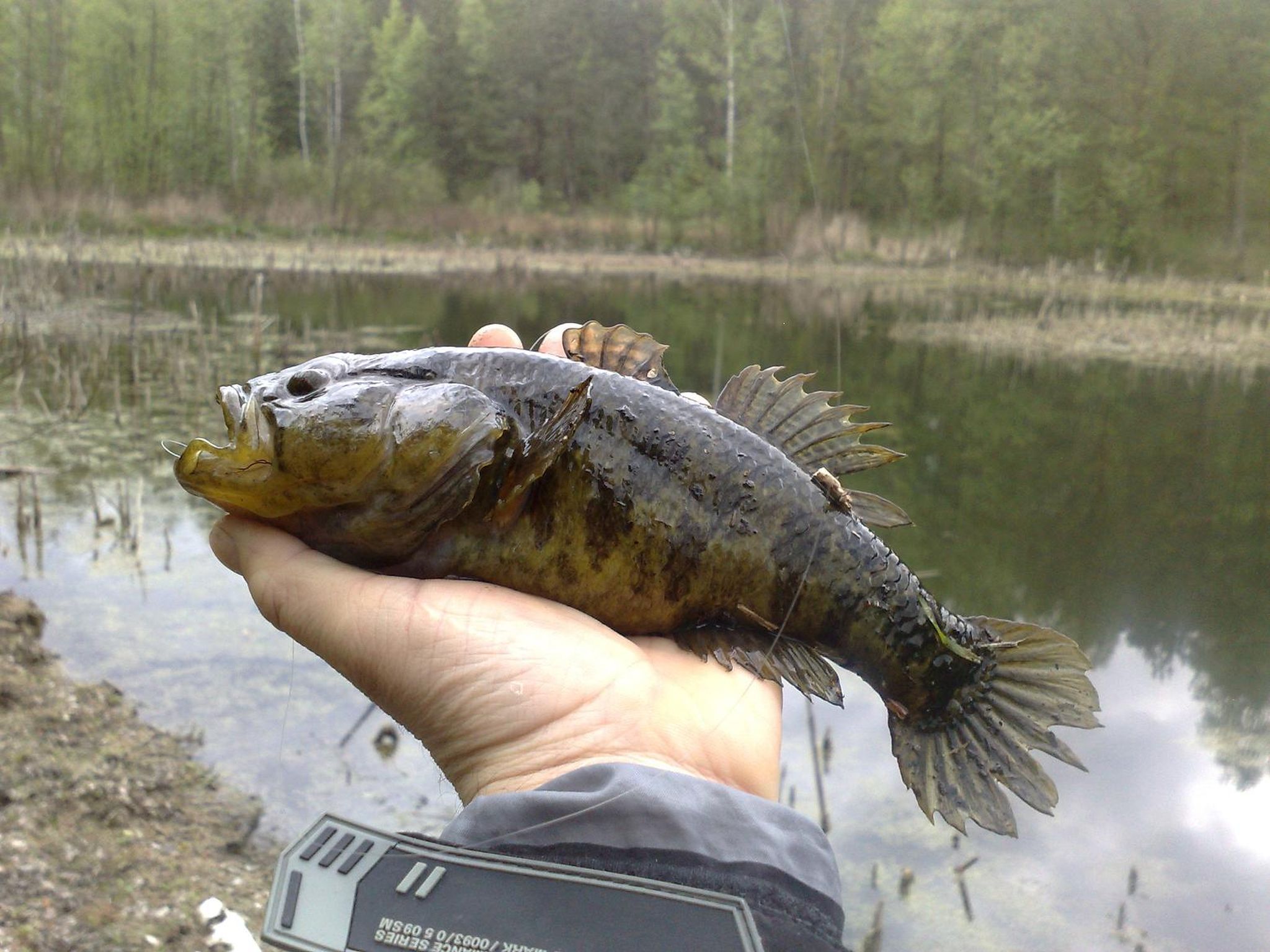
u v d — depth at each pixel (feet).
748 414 0.96
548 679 0.75
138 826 1.72
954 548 3.21
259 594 0.81
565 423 0.81
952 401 5.09
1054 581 2.97
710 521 0.88
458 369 0.88
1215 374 6.04
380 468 0.83
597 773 0.67
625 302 8.02
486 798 0.65
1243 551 3.23
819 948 0.59
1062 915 1.68
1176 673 2.50
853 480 3.81
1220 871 1.77
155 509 3.05
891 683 0.93
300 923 0.55
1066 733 2.27
